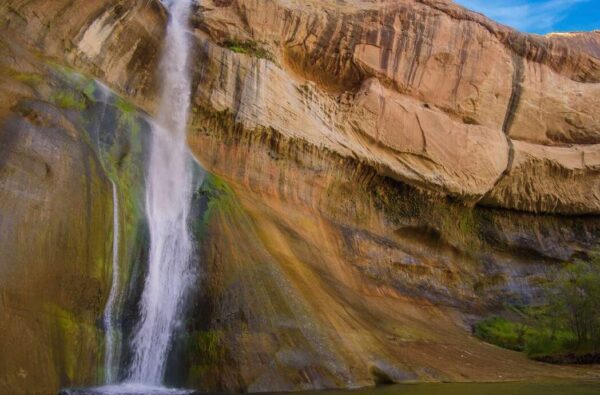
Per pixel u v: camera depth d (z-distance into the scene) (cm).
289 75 2481
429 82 2930
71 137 1288
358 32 2762
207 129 2117
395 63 2836
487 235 2989
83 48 1748
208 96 2119
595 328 2053
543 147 3206
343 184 2492
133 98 1889
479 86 3050
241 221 1627
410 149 2733
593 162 3266
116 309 1214
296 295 1470
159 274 1352
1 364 893
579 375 1675
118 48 1866
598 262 2481
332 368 1309
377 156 2614
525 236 3086
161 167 1595
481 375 1558
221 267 1409
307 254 1888
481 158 2928
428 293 2500
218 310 1305
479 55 3059
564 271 2753
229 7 2445
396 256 2509
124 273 1266
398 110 2731
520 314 2633
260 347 1262
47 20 1659
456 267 2741
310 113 2417
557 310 2178
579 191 3247
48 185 1141
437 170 2792
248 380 1182
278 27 2533
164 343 1262
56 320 1045
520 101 3175
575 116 3312
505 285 2800
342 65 2741
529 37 3272
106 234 1234
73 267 1116
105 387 1090
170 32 2080
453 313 2462
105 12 1819
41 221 1087
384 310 2031
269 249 1633
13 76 1377
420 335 1834
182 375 1190
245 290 1377
